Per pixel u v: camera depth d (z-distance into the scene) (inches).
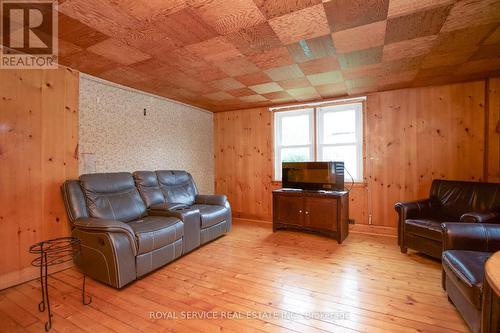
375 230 142.3
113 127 122.8
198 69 107.1
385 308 69.7
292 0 61.6
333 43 84.7
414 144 133.7
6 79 85.0
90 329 62.4
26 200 89.2
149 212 119.6
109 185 107.5
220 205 142.2
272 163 173.2
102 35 78.2
